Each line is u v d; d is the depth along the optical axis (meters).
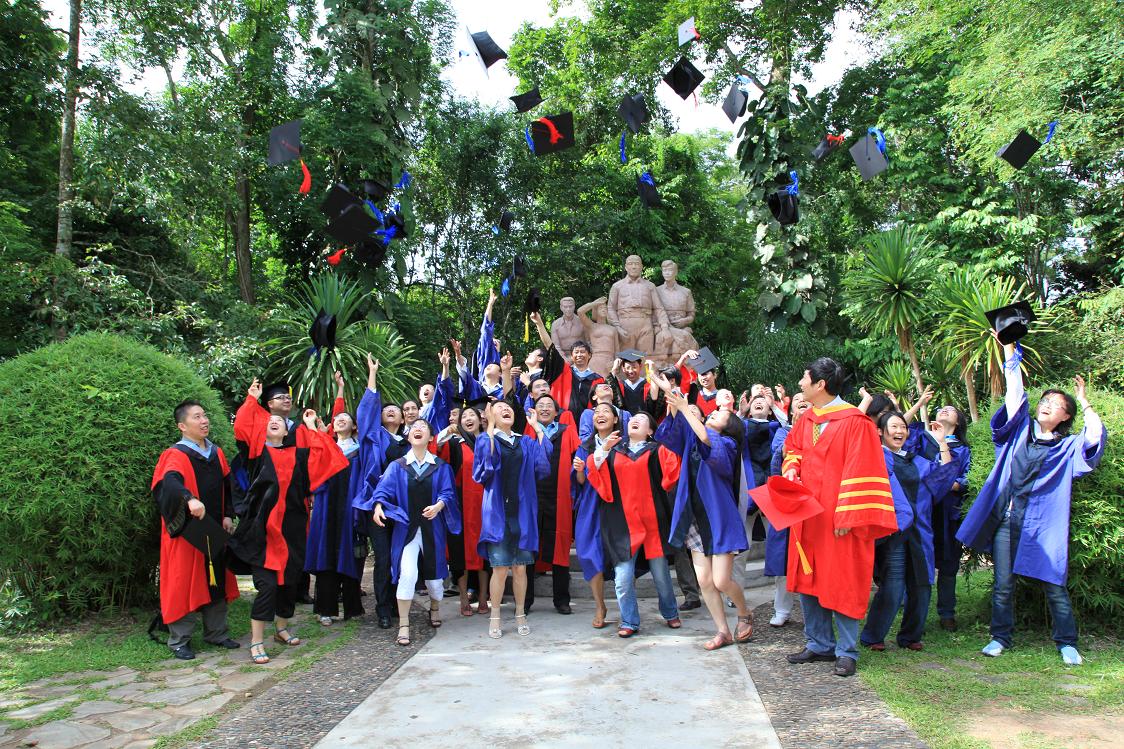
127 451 6.06
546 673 4.94
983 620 6.16
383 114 14.64
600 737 3.88
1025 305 5.47
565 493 6.73
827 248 19.09
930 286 11.41
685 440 5.72
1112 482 5.30
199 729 4.08
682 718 4.11
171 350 11.13
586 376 8.34
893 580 5.25
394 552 5.93
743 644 5.52
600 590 6.03
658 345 11.39
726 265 19.77
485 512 5.86
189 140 12.45
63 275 11.10
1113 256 15.23
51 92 11.93
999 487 5.36
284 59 16.12
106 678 5.02
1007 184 14.91
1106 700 4.27
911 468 5.43
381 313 14.24
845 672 4.72
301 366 11.23
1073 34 11.34
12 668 5.27
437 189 18.44
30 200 13.41
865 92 19.66
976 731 3.85
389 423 6.96
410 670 5.06
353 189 14.42
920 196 17.00
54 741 3.97
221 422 6.93
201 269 15.90
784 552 5.39
